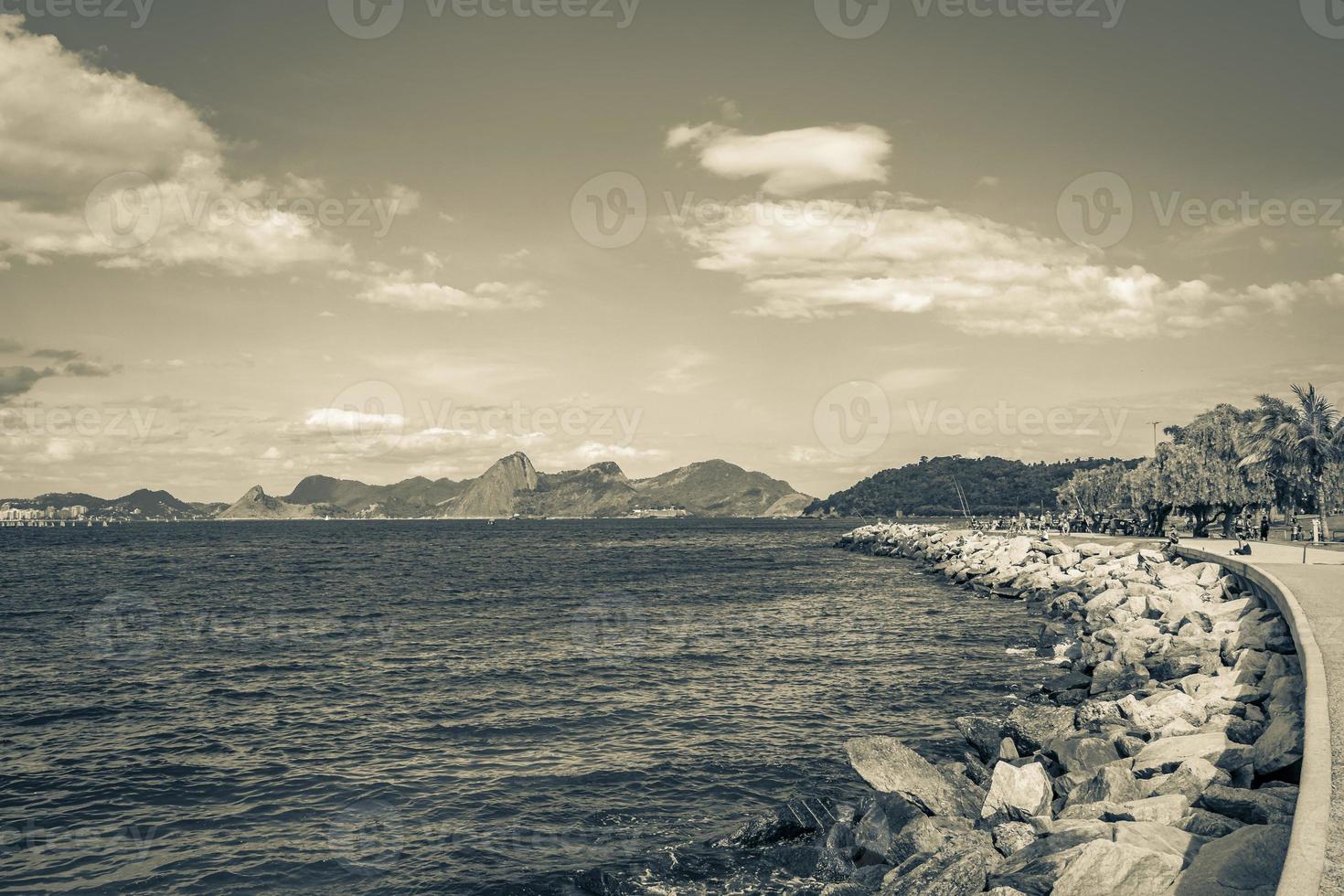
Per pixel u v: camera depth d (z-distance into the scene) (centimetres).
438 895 1317
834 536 18688
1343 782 916
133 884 1355
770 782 1803
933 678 2769
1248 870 914
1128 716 1808
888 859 1311
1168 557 4709
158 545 14538
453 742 2067
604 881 1353
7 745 2058
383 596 5500
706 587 6053
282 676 2819
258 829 1563
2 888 1341
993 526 11981
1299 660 1748
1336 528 7794
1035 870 1027
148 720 2272
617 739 2095
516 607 4812
